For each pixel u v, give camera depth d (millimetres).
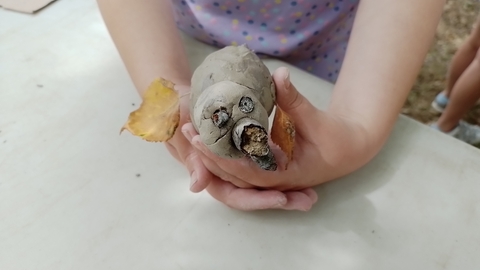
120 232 318
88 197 337
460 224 323
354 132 325
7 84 418
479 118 755
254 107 234
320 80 428
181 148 324
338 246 312
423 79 794
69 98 407
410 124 389
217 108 230
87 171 353
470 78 639
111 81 422
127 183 345
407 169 356
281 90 270
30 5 495
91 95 410
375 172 354
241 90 236
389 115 349
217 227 321
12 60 440
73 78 425
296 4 461
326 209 332
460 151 369
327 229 321
